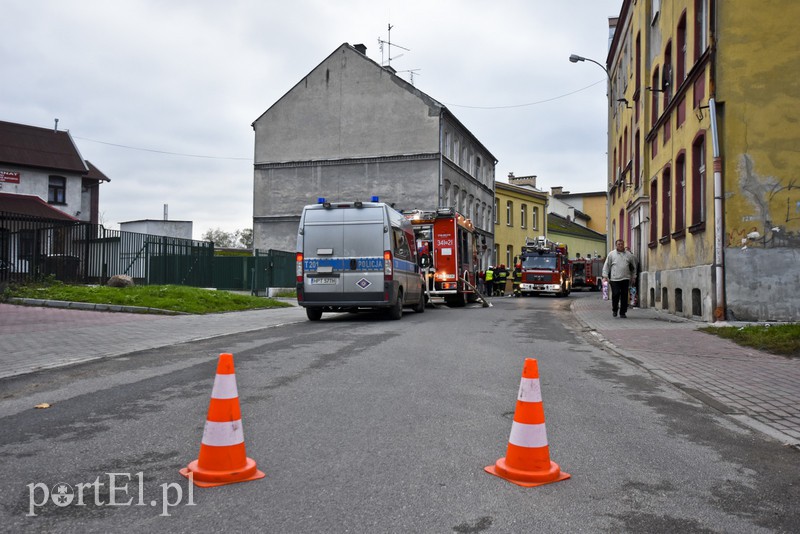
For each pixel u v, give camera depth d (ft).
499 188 182.50
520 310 69.82
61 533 10.14
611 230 109.70
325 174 129.80
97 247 71.41
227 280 93.97
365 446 14.98
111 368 25.75
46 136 139.13
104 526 10.40
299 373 24.77
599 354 32.24
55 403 19.27
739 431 17.06
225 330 41.75
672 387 23.29
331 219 51.11
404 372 25.17
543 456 12.85
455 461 13.94
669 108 57.82
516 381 23.53
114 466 13.39
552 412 19.07
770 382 23.86
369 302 50.31
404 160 126.21
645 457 14.60
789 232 42.55
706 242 46.29
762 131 43.09
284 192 131.95
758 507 11.58
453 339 37.42
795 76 42.98
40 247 66.44
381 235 50.55
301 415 17.95
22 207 122.42
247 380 23.27
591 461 14.21
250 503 11.41
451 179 135.13
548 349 33.78
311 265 50.96
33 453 14.24
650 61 71.00
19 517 10.73
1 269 62.49
